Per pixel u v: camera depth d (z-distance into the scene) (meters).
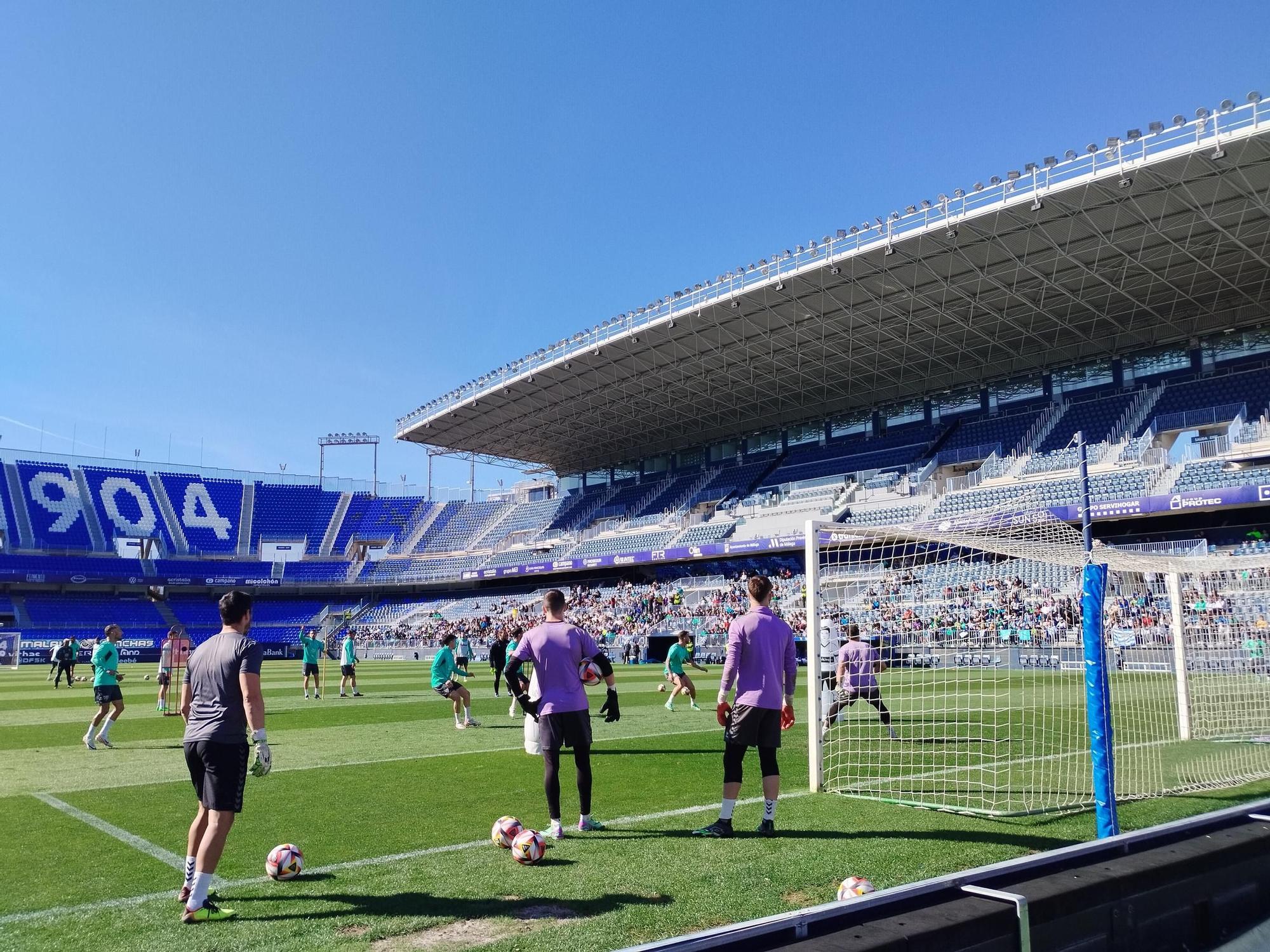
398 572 68.19
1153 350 39.34
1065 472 36.56
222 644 5.19
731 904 5.03
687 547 47.38
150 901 5.21
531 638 6.82
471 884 5.45
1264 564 11.72
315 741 12.91
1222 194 26.78
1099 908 3.64
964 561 12.20
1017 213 28.38
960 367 44.41
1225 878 4.24
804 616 36.84
